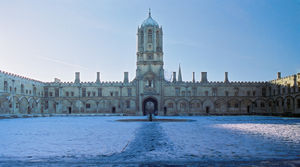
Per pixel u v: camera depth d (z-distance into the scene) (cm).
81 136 2095
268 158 1214
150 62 9081
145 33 9188
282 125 3328
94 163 1148
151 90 8850
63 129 2795
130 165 1109
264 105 9156
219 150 1418
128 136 2072
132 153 1358
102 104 9050
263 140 1797
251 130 2569
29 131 2559
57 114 8306
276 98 8394
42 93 9075
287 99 7675
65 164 1134
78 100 9088
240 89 9162
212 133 2272
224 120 4806
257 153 1329
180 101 9006
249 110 9119
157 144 1641
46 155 1320
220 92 9125
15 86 7362
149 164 1123
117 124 3644
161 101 8838
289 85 7556
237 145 1580
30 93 8225
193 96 9050
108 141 1789
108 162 1165
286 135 2102
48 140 1859
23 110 7781
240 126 3144
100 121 4584
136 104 8831
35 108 8538
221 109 9075
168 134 2205
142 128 2872
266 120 4825
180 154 1322
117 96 9031
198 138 1920
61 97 9094
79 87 9119
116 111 8988
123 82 9181
